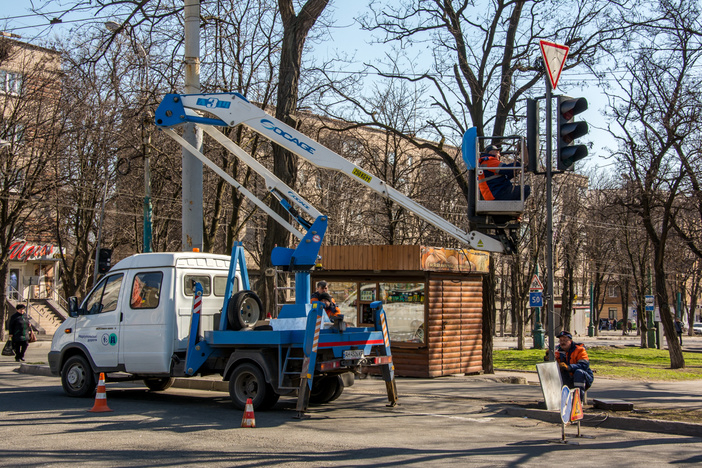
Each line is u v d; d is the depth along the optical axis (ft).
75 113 90.12
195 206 43.60
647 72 68.90
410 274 54.13
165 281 36.40
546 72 32.04
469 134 31.48
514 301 163.22
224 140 39.27
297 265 34.65
